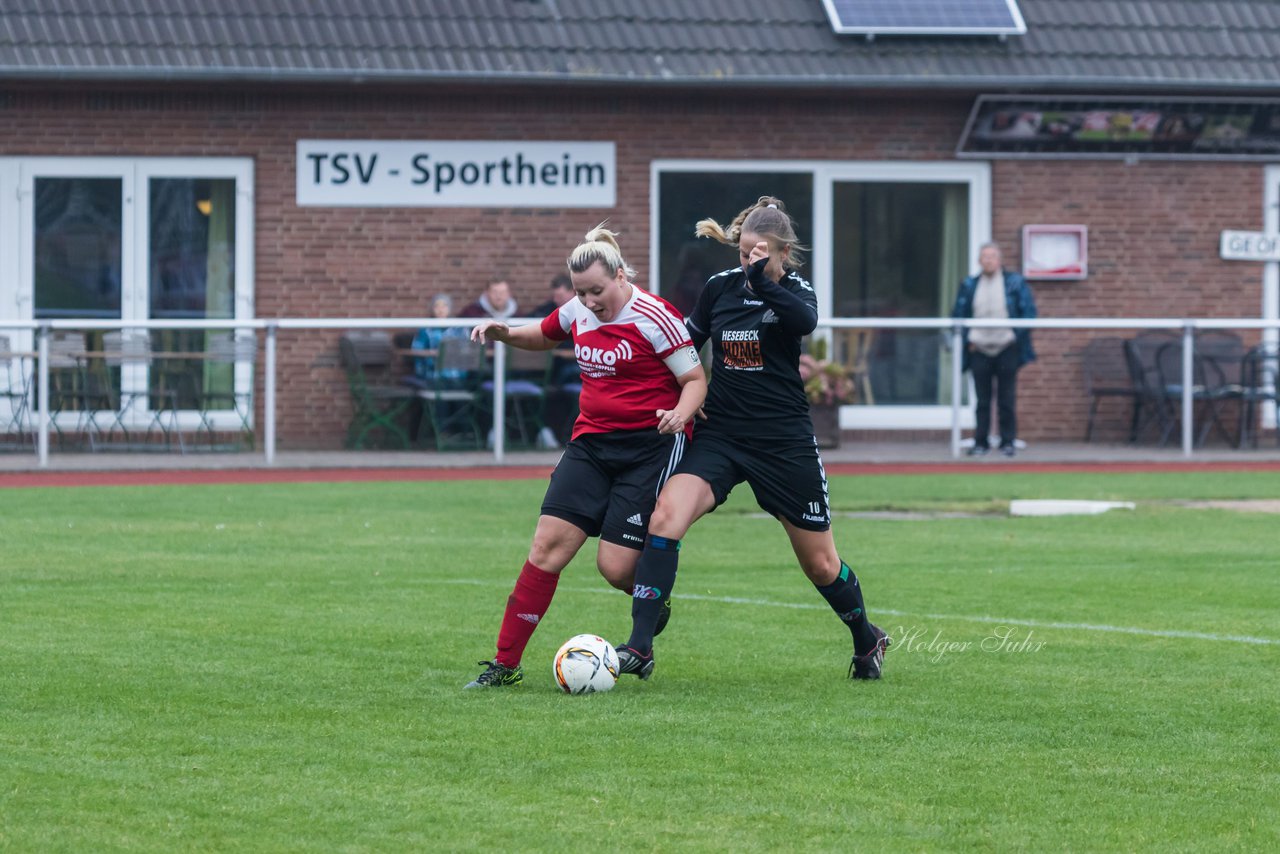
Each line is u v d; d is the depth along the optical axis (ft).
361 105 194.08
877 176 202.18
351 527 122.31
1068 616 87.10
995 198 203.10
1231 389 184.14
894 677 71.15
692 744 58.54
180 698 65.00
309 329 173.47
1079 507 135.33
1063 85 196.85
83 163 191.52
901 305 203.82
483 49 191.52
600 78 190.70
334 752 56.85
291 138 193.57
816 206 201.46
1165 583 98.43
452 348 174.50
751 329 67.82
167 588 93.56
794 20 199.00
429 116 195.00
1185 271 206.28
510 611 68.13
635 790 52.60
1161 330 183.32
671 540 68.13
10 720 61.11
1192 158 205.26
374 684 68.23
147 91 191.21
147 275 192.85
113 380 167.63
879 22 196.54
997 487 153.07
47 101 190.39
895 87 195.83
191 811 49.96
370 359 175.22
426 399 175.22
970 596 93.61
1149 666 73.77
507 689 67.72
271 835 47.73
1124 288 205.46
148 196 192.44
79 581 95.76
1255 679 71.00
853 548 113.80
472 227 196.24
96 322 166.71
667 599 69.15
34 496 141.28
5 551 107.76
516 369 176.65
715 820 49.55
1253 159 206.18
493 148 196.24
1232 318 207.41
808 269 201.98
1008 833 48.67
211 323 168.76
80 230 191.93
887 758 57.00
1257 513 134.31
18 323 164.86
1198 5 207.31
